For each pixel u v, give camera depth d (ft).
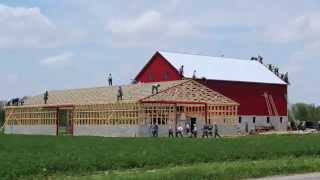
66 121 314.76
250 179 81.25
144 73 367.66
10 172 84.02
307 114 491.72
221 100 282.36
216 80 350.84
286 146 150.00
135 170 90.84
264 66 391.45
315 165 97.55
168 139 214.07
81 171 88.17
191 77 343.67
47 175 83.10
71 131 299.17
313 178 81.97
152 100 261.03
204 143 172.96
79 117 292.61
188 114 285.23
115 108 270.26
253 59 397.19
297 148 140.77
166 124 268.82
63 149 140.36
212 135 271.69
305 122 402.72
